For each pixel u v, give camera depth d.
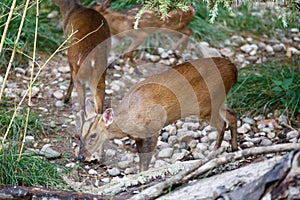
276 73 10.13
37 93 9.93
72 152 8.43
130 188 7.32
